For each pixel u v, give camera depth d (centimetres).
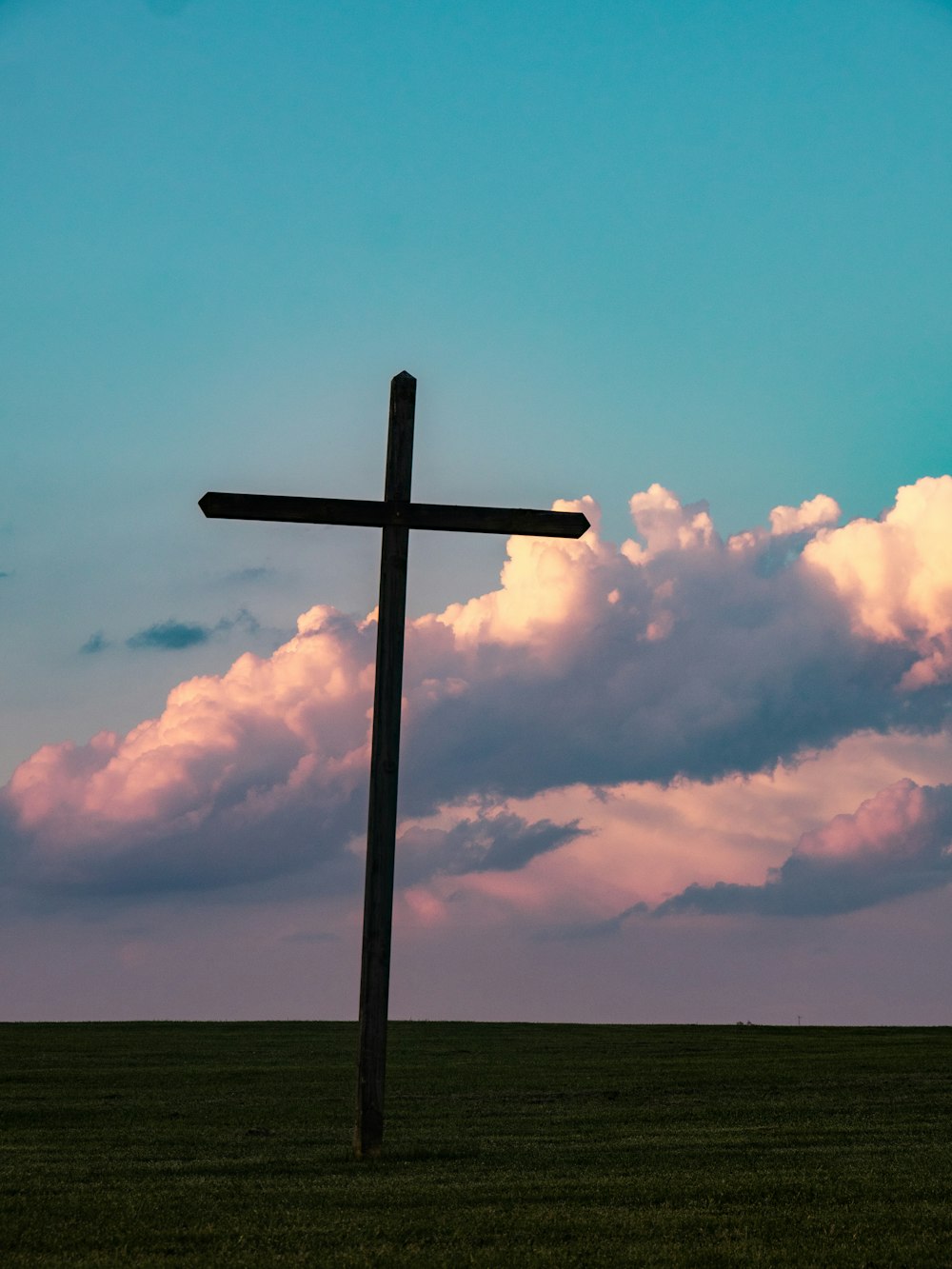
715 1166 1825
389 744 1950
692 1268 1210
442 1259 1228
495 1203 1514
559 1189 1602
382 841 1942
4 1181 1702
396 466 2012
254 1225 1382
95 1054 4309
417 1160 1909
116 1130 2414
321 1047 4581
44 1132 2381
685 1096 3030
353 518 1994
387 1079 3509
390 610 1981
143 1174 1775
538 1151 2000
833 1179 1681
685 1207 1493
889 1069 3591
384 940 1939
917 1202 1514
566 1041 4944
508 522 2019
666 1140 2161
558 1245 1295
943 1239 1322
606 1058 4200
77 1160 1948
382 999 1939
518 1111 2728
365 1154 1912
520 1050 4525
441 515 2008
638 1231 1359
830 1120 2497
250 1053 4347
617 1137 2225
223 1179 1717
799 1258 1243
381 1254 1246
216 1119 2608
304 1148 2088
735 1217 1427
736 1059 4103
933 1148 2028
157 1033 5259
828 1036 5206
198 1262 1216
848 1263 1223
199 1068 3806
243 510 1981
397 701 1962
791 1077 3438
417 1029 5678
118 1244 1300
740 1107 2752
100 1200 1530
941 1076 3366
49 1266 1203
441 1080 3484
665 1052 4422
